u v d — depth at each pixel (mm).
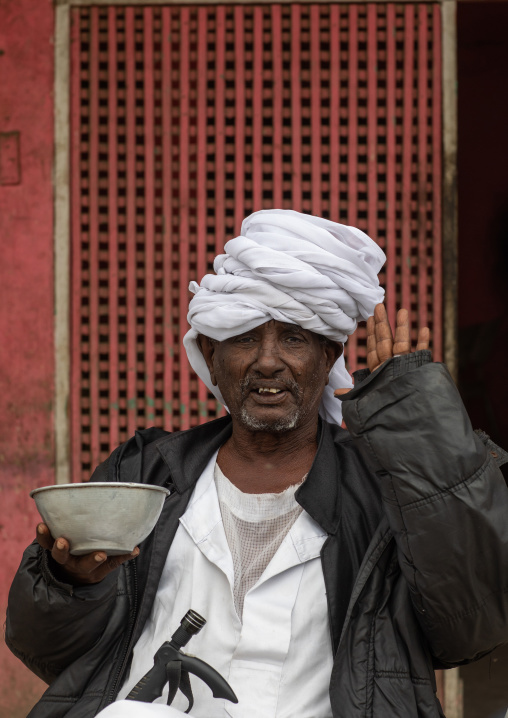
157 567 2455
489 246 9719
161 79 5109
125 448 2680
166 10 5078
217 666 2299
